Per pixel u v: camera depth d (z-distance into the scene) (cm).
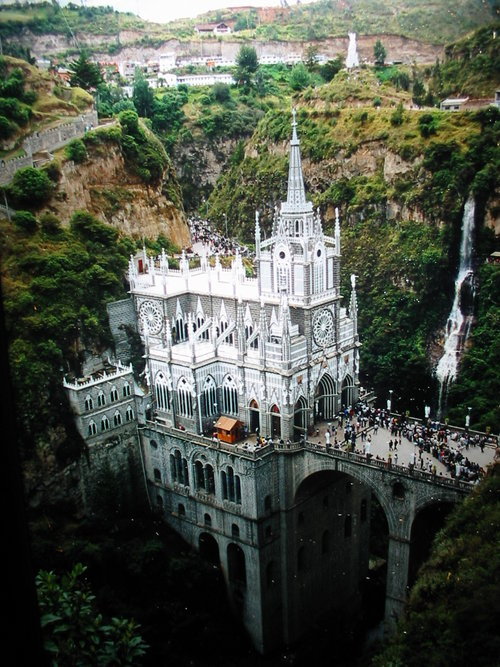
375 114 19725
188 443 11175
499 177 15862
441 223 16812
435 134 17650
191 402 11338
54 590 3372
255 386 10919
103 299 12688
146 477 12269
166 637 10288
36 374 11150
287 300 10144
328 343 11050
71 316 12038
